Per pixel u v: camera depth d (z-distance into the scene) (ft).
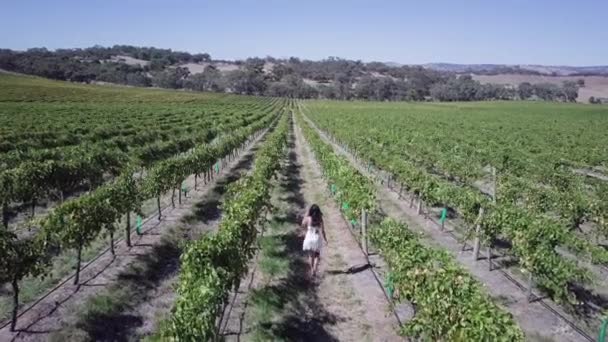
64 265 43.50
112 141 118.21
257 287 41.81
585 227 66.39
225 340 33.55
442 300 26.18
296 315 37.99
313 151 125.39
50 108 255.91
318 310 38.83
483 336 22.89
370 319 37.27
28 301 36.65
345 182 60.39
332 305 39.75
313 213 44.60
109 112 247.09
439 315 26.14
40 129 144.46
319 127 228.22
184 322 23.95
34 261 32.68
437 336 26.68
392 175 81.25
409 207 72.13
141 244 50.42
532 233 39.55
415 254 32.60
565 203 57.16
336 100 645.51
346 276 45.47
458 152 110.63
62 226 37.55
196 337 23.88
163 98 452.76
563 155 114.42
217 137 163.02
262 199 51.06
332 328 36.01
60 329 33.06
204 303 25.72
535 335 34.60
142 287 41.45
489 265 46.70
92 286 39.50
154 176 58.90
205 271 29.14
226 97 558.56
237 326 35.42
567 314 38.19
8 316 34.40
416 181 66.18
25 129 141.18
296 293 41.70
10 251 31.40
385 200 77.36
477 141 138.10
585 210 55.06
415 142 128.36
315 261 44.86
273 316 37.32
